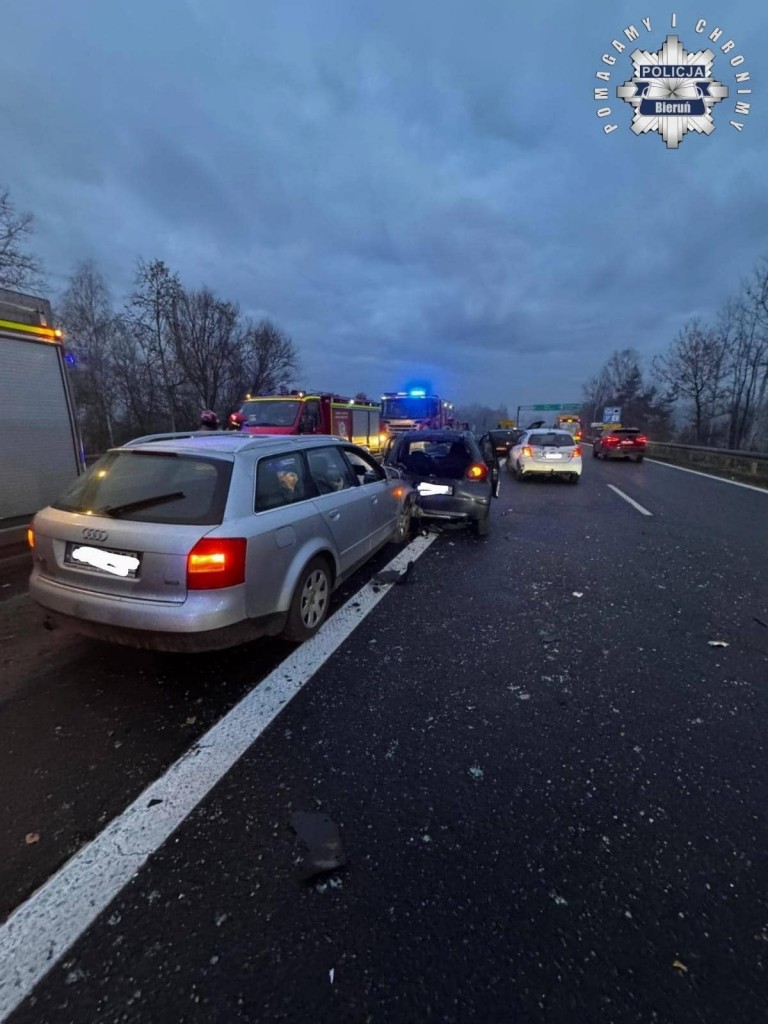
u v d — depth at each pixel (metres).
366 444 14.75
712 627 4.12
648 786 2.32
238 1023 1.39
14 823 2.06
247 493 3.10
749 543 6.93
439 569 5.62
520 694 3.08
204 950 1.58
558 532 7.59
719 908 1.74
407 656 3.55
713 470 17.56
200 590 2.77
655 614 4.38
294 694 3.04
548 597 4.77
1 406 5.14
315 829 2.05
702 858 1.94
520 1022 1.40
